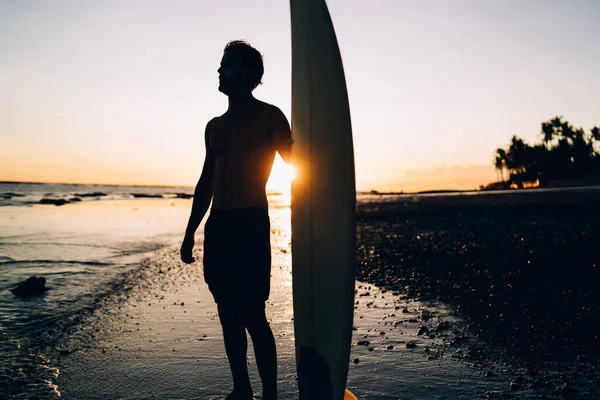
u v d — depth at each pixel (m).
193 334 3.45
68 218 18.30
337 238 1.84
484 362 2.77
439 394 2.29
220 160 2.12
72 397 2.32
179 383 2.50
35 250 8.56
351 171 1.86
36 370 2.70
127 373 2.65
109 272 6.45
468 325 3.60
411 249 8.47
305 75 1.92
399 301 4.57
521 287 4.91
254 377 2.63
